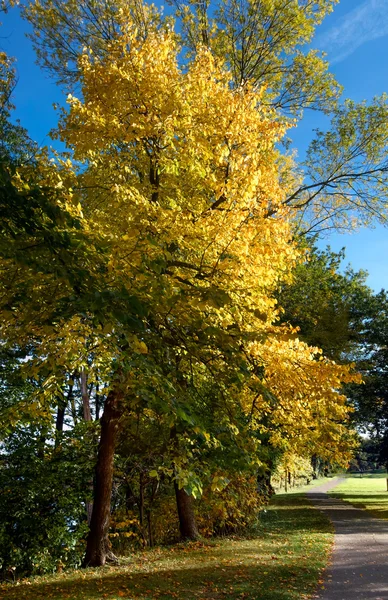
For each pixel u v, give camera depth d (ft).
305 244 53.57
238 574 27.53
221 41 47.78
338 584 24.81
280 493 124.16
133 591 23.80
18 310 19.77
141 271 15.90
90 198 29.37
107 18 41.24
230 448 18.24
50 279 18.26
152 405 16.17
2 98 25.29
